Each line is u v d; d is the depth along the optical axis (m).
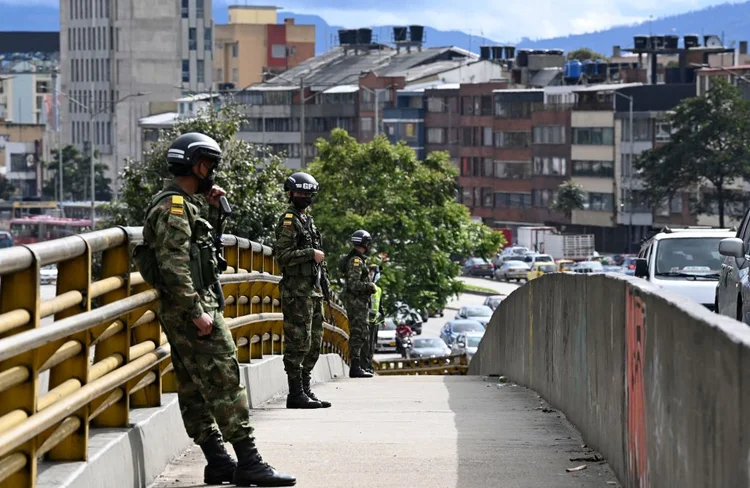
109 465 9.02
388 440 12.75
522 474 10.66
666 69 155.75
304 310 16.11
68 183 195.12
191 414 9.88
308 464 11.15
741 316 16.00
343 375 30.44
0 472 7.09
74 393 8.18
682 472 7.30
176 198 9.13
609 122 142.50
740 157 112.69
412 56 197.88
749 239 16.80
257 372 17.11
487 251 84.50
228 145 49.50
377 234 80.94
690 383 7.09
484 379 25.33
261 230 47.28
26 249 7.29
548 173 151.62
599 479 10.40
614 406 10.67
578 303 13.77
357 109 173.00
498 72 185.00
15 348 6.83
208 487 9.89
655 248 24.56
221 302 9.53
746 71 132.50
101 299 9.55
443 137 165.12
